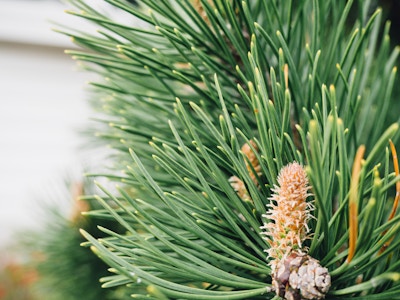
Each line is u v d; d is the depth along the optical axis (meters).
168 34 0.29
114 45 0.33
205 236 0.26
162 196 0.25
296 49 0.34
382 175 0.32
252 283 0.26
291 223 0.25
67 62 1.73
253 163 0.30
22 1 1.64
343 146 0.22
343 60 0.28
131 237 0.29
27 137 1.70
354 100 0.31
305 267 0.24
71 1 0.34
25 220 1.68
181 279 0.28
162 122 0.36
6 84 1.69
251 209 0.27
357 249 0.22
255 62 0.27
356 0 0.47
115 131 0.43
